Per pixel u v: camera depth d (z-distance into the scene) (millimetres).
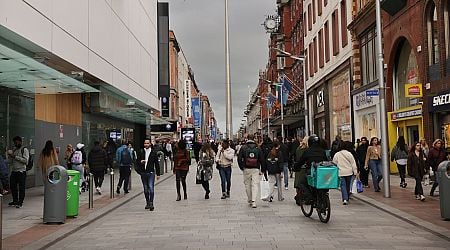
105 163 18828
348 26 31891
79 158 18938
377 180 17328
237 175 29984
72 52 19875
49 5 17344
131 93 31781
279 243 9141
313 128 46469
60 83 17344
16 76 15695
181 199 17109
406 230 10406
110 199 16906
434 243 9023
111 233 10727
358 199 15875
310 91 47500
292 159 21000
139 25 35156
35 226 11320
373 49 28422
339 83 36188
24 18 15156
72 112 26016
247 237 9812
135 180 26828
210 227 11141
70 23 19719
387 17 25328
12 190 14633
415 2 21578
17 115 19484
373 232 10195
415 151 15102
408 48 23984
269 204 15141
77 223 11711
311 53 46812
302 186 12383
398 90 25562
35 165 21000
